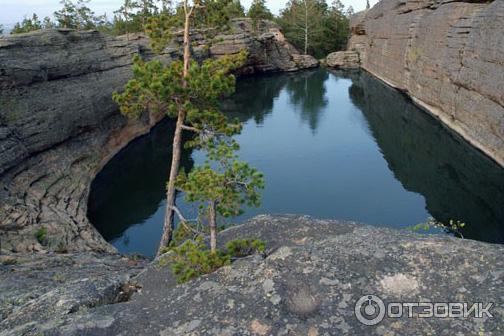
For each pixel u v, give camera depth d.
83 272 13.46
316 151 38.16
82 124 31.58
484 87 31.61
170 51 53.16
